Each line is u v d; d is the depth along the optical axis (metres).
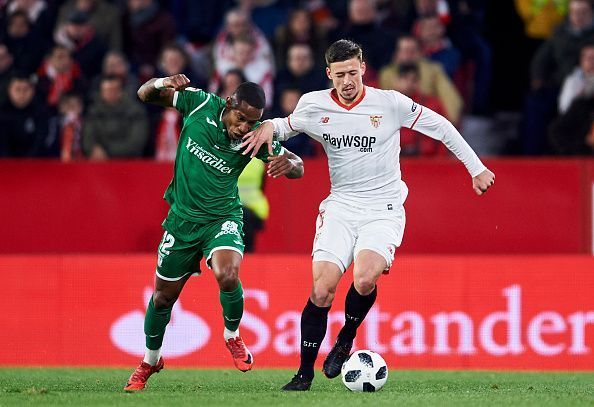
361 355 26.62
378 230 25.73
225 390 27.12
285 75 47.03
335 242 25.75
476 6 51.12
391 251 25.69
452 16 50.66
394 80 47.62
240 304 25.50
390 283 36.78
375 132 25.72
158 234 41.75
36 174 41.75
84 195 41.78
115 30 51.31
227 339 26.27
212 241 25.42
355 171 25.94
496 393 26.70
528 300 36.66
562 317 36.56
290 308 36.84
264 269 37.00
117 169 41.78
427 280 36.78
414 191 41.22
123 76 46.06
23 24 49.47
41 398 24.47
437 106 47.38
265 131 24.72
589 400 24.64
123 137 45.31
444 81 47.91
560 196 40.94
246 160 25.58
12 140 45.62
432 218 41.09
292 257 36.97
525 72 53.81
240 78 45.47
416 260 36.84
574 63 48.38
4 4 51.34
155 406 22.91
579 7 48.34
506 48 53.47
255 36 48.97
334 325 36.22
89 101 46.50
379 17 51.38
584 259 36.62
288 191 41.12
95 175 41.81
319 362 36.19
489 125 50.41
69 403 23.48
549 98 48.53
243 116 24.38
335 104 25.67
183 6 53.12
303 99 25.97
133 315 37.25
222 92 46.19
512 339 36.56
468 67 50.66
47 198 41.75
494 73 53.41
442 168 41.16
